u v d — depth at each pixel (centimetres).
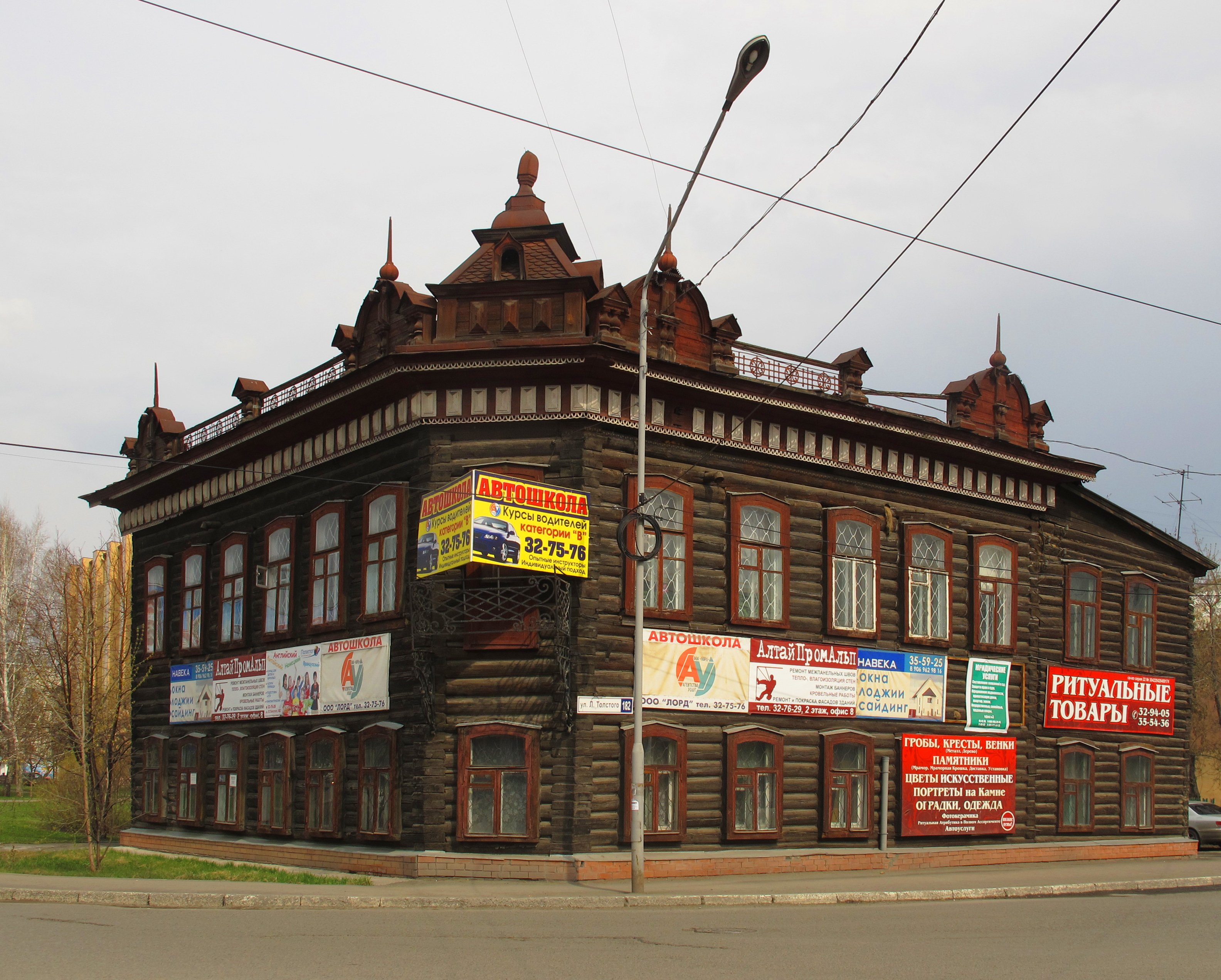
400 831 2328
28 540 6781
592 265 2445
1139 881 2311
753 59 1622
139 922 1529
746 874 2317
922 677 2761
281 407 2742
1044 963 1233
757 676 2484
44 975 1090
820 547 2639
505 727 2231
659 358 2411
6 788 6712
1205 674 5806
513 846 2208
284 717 2761
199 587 3219
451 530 2180
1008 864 2747
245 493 3030
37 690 4484
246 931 1430
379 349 2509
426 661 2280
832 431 2672
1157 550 3419
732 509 2494
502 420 2327
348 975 1102
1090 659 3147
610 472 2339
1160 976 1159
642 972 1141
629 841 2255
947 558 2859
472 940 1364
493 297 2366
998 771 2869
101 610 3064
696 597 2430
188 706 3178
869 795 2633
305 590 2766
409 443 2439
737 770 2436
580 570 2239
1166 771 3306
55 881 2103
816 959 1244
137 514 3575
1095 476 3122
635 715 1986
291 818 2694
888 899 2000
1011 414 3020
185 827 3145
